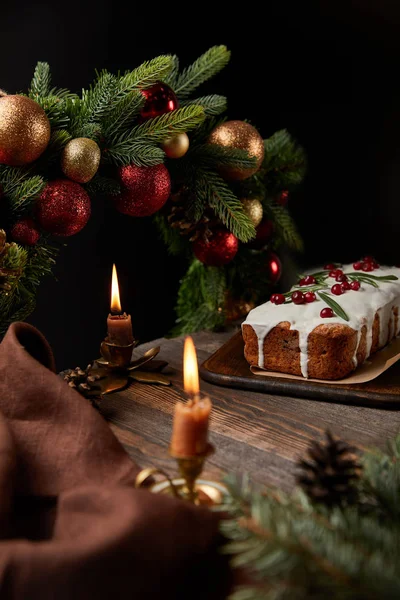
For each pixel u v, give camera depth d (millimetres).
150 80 1105
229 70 1696
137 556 714
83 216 1065
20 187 1025
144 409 1039
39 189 1020
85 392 1014
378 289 1229
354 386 1070
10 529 806
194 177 1174
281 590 642
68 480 841
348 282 1249
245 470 907
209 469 909
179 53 1648
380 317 1195
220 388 1103
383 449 946
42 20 1513
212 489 822
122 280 1683
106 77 1110
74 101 1119
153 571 714
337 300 1166
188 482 779
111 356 1100
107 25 1563
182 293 1379
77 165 1043
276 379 1094
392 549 656
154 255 1709
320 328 1090
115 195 1117
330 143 1799
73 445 861
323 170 1813
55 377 903
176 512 737
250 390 1095
